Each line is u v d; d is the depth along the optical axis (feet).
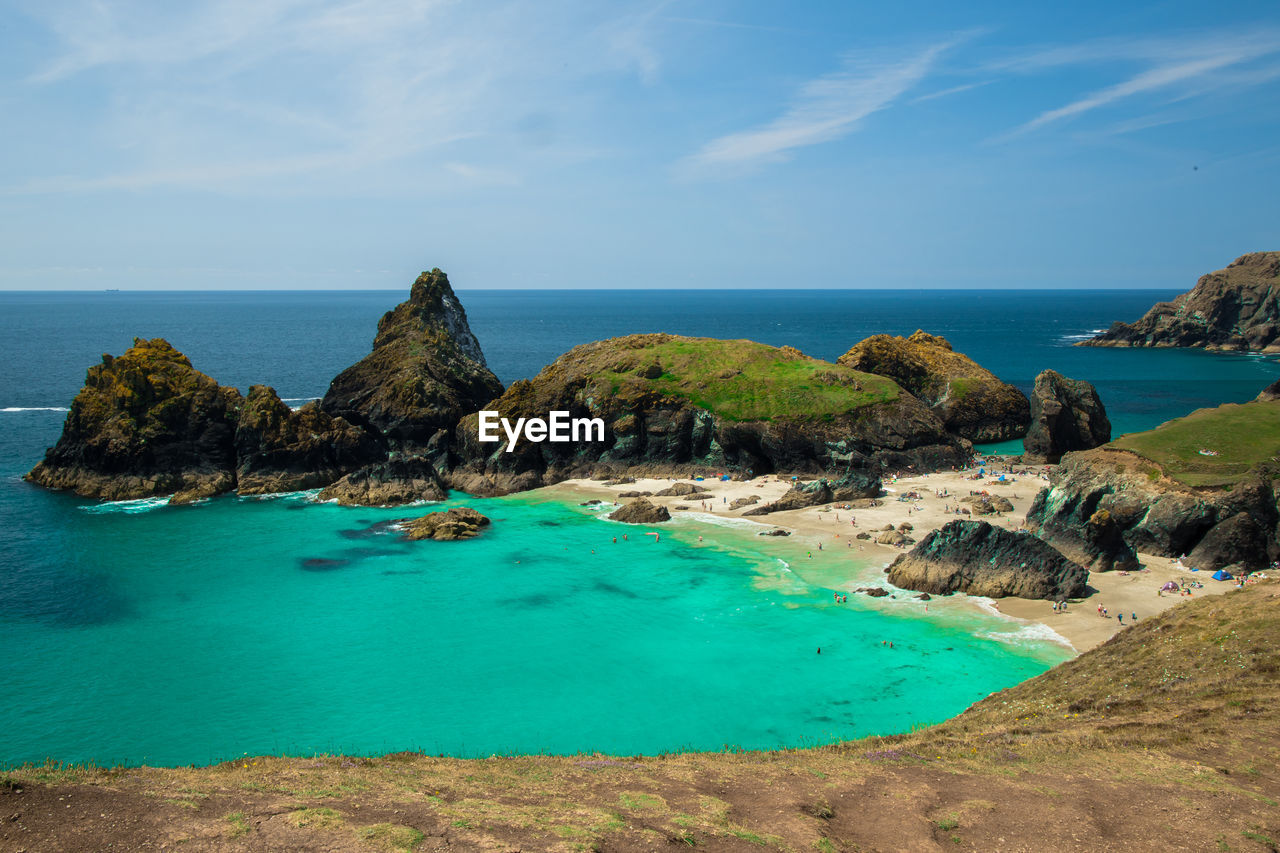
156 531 271.69
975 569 213.46
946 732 118.73
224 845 68.08
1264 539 213.87
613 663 175.63
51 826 68.90
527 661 177.06
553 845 71.05
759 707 155.63
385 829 72.33
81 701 157.58
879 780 93.25
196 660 177.06
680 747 140.87
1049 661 169.99
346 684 166.20
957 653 176.55
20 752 138.21
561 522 288.71
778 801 86.89
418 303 501.56
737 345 414.00
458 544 262.67
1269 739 95.09
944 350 492.95
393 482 323.37
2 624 194.80
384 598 214.69
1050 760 96.37
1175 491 229.04
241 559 245.86
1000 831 79.25
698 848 73.56
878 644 182.91
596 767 100.48
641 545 259.80
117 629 193.06
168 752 138.92
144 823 71.00
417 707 156.46
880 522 275.39
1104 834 77.66
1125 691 121.08
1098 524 223.30
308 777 89.45
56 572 231.09
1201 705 107.86
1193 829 77.46
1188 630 137.59
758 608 205.67
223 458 334.44
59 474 318.04
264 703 157.79
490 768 99.40
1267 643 119.85
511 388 393.29
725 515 292.61
